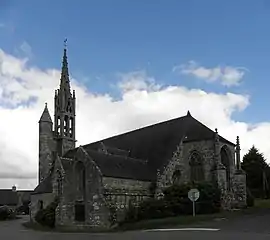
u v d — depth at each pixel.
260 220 34.25
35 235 33.31
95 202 41.09
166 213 41.53
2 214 80.38
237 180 51.25
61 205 44.31
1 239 28.36
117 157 47.66
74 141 71.19
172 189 44.06
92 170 41.91
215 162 47.84
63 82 71.75
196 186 43.78
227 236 23.17
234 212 43.94
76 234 33.97
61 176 51.56
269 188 77.75
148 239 22.98
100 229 39.84
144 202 43.12
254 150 82.12
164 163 48.78
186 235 24.47
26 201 120.31
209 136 49.12
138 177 45.66
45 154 68.06
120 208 41.50
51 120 70.12
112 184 41.97
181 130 53.03
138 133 59.09
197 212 42.53
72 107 72.06
